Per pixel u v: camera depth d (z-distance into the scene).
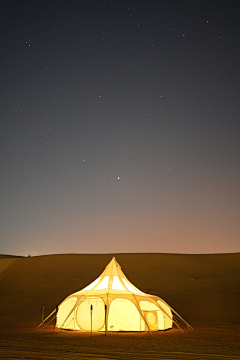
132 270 48.28
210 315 26.75
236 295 33.41
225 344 14.09
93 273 47.72
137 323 18.59
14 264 53.38
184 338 15.90
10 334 17.55
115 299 19.12
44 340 15.10
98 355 11.26
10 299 37.88
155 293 35.72
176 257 55.22
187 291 36.50
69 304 19.84
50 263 52.78
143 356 11.18
